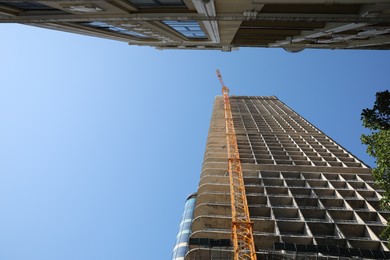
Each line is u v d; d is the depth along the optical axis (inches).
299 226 1549.0
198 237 1450.5
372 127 1015.6
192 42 1435.8
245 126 3454.7
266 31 1046.4
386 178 862.5
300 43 1291.8
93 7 553.9
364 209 1694.1
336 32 839.7
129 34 1139.3
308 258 1288.1
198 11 589.9
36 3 569.6
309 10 570.3
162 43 1540.4
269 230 1561.3
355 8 558.3
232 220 1524.4
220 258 1382.9
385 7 470.3
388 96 992.2
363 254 1243.8
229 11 573.9
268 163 2358.5
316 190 1898.4
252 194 1854.1
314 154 2566.4
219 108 4379.9
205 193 1820.9
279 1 453.7
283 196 1802.4
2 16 641.0
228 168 2215.8
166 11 626.2
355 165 2329.0
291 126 3491.6
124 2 549.6
